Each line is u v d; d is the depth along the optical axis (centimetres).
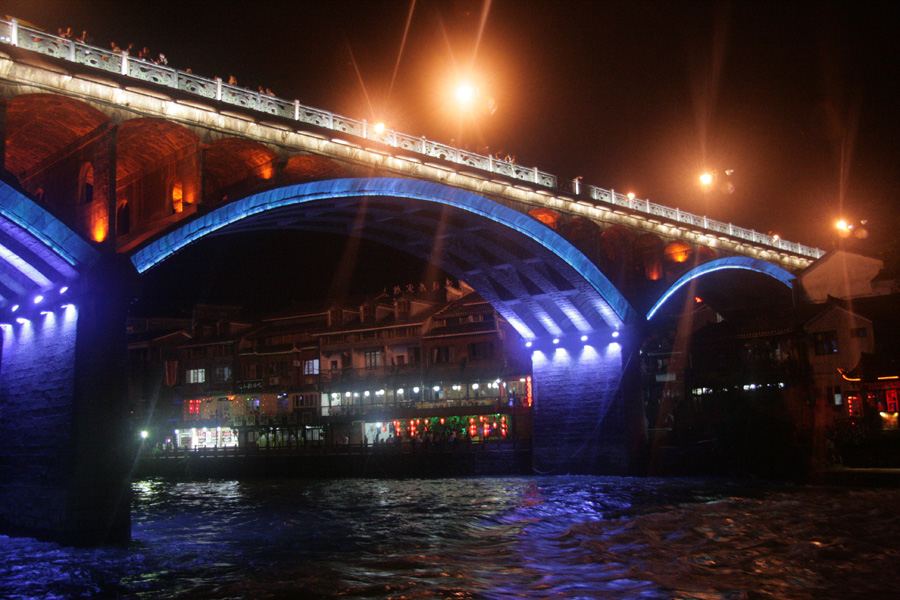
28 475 2405
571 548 2189
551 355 4656
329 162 3000
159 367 7438
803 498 2988
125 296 2359
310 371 6706
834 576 1741
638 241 4556
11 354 2644
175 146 2677
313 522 2848
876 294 5294
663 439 4459
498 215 3616
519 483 4078
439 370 5997
